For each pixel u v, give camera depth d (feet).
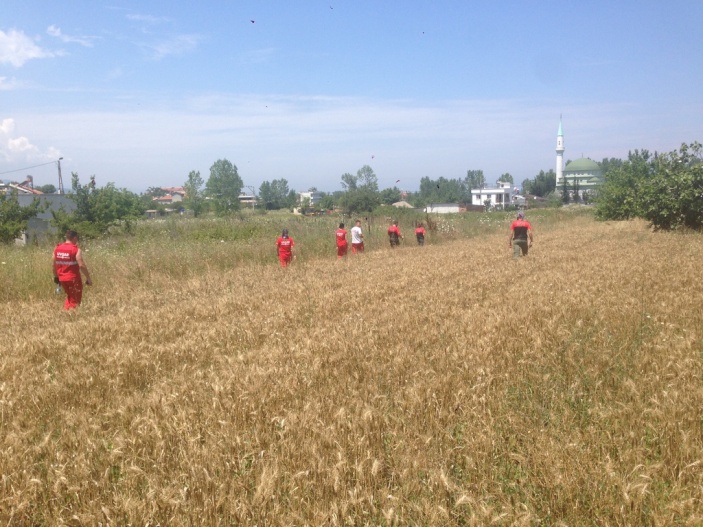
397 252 76.74
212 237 84.02
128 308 34.60
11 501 11.00
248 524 10.43
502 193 447.42
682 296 30.37
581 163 577.43
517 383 17.76
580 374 18.30
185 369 20.88
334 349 22.17
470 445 13.08
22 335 27.14
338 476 11.59
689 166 90.68
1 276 42.83
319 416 14.97
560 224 145.59
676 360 18.78
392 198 463.42
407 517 10.71
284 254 59.82
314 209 370.12
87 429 14.79
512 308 28.91
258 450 13.12
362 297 36.11
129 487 11.91
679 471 11.95
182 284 47.26
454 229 116.37
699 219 88.48
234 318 30.12
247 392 16.56
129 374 20.27
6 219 83.66
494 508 10.66
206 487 11.40
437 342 23.25
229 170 413.18
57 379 19.65
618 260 52.13
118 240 81.71
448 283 42.06
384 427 14.52
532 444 13.16
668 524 10.00
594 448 12.91
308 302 34.40
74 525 10.67
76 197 90.12
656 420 14.12
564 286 36.14
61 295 42.98
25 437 14.15
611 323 24.84
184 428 14.14
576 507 10.75
